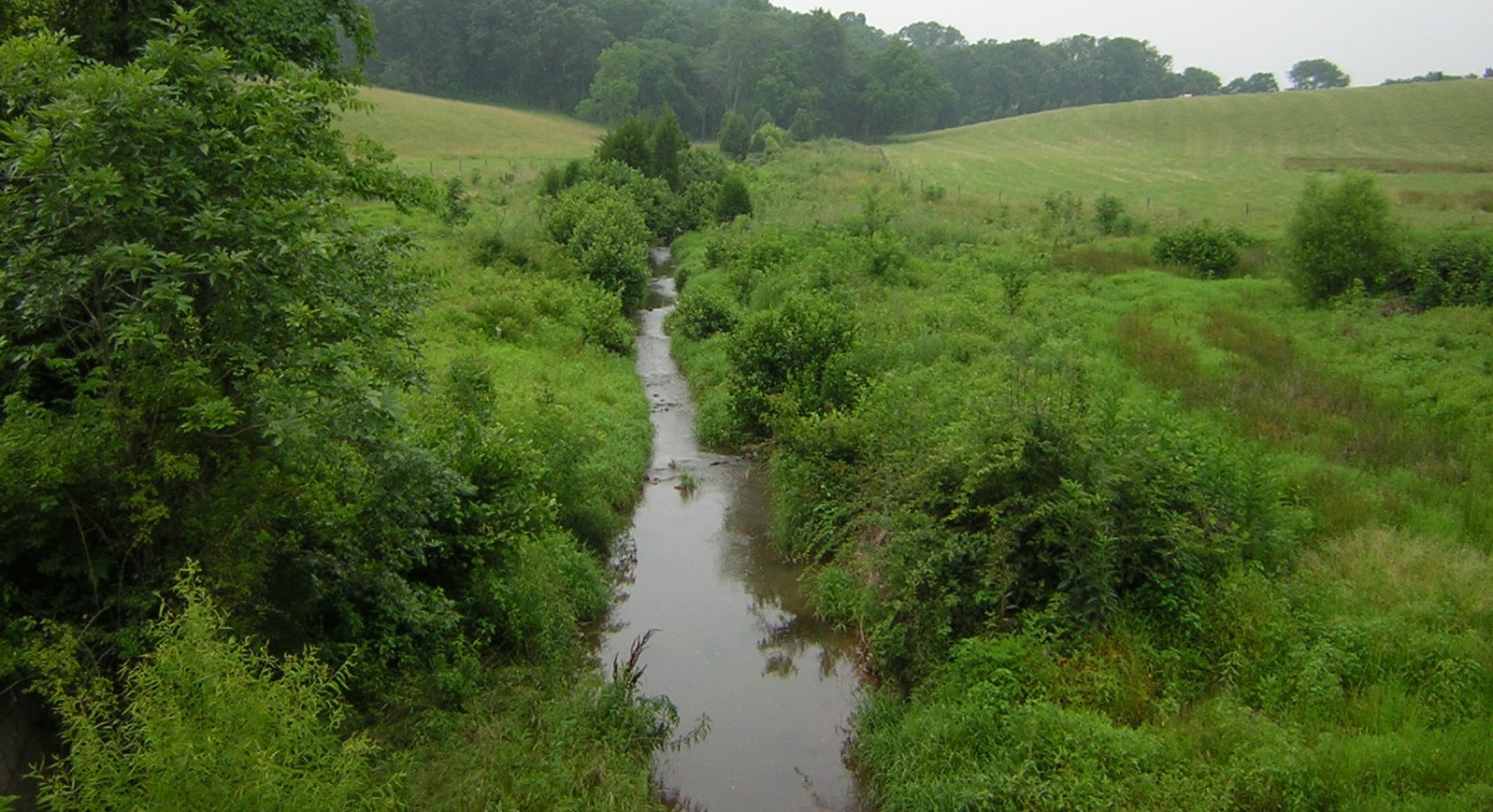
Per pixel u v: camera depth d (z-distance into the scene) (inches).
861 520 446.9
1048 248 1230.3
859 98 3560.5
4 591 229.8
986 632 345.1
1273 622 323.0
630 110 3373.5
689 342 904.3
